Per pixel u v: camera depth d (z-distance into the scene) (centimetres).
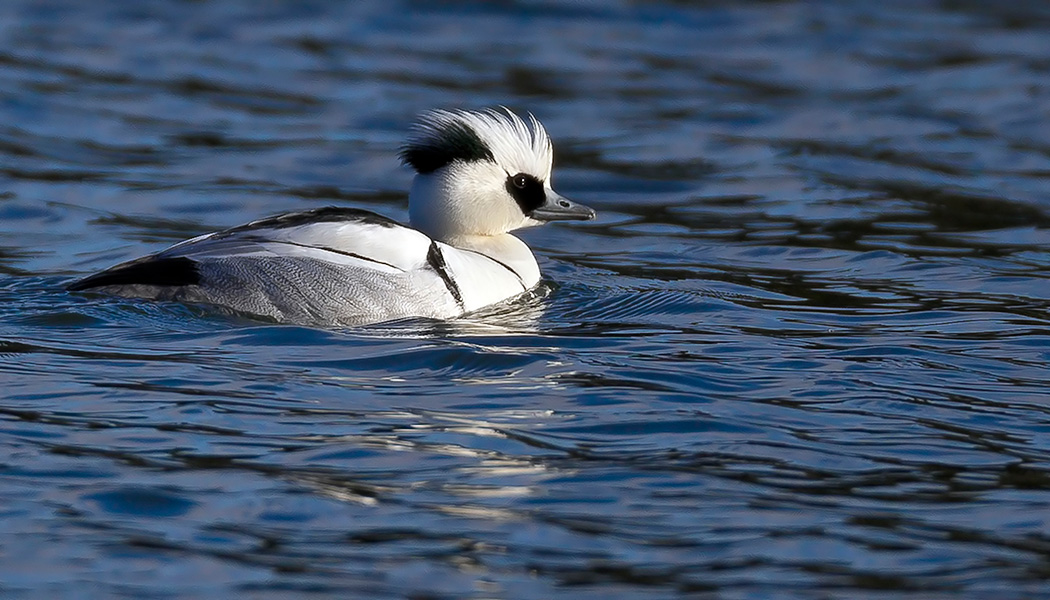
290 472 1014
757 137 2395
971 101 2564
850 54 2877
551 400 1184
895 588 865
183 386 1187
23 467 1005
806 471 1041
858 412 1170
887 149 2317
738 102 2588
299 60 2766
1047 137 2359
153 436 1071
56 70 2609
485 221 1591
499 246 1599
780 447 1085
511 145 1591
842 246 1842
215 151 2247
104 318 1355
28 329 1325
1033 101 2547
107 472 1002
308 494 979
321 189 2088
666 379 1248
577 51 2881
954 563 897
